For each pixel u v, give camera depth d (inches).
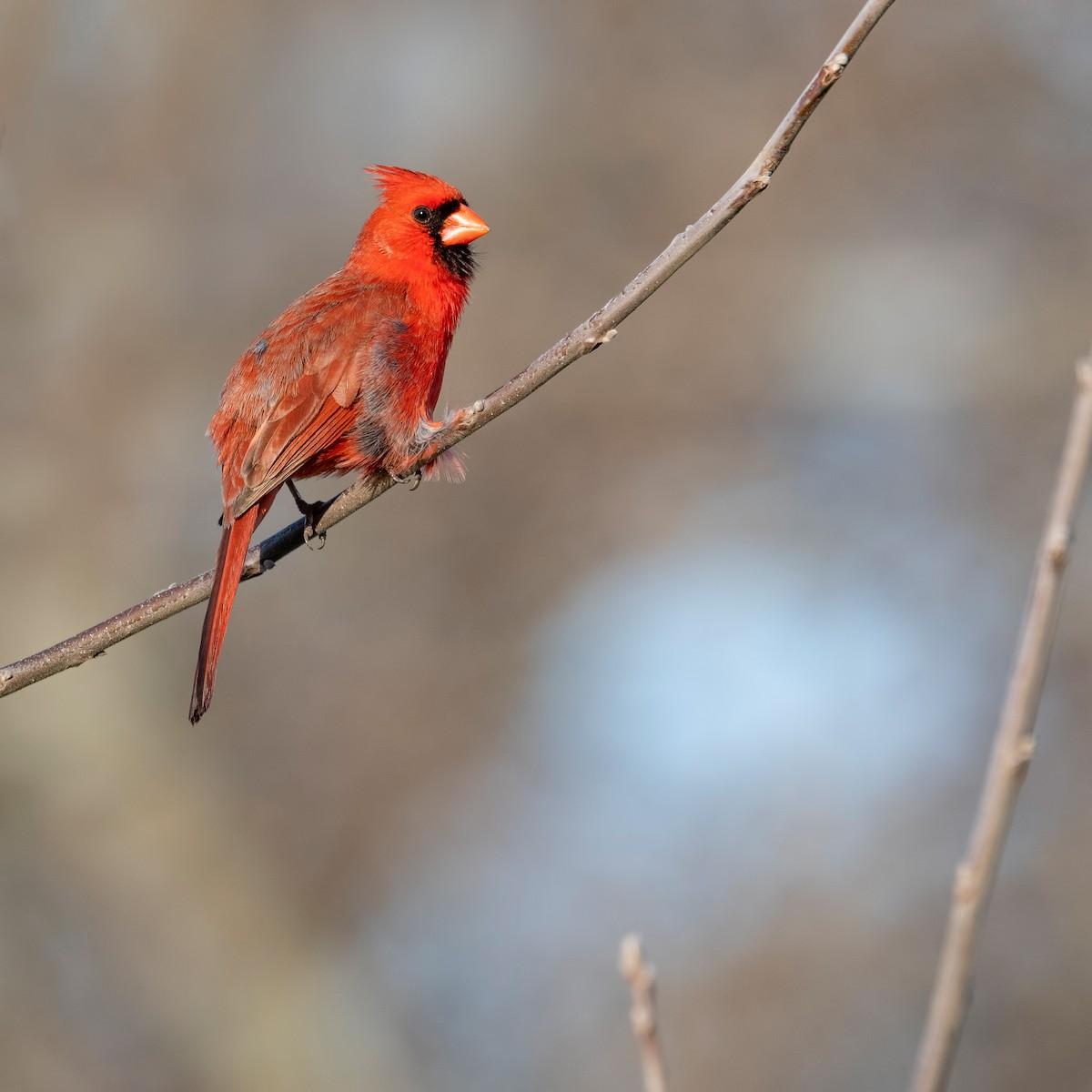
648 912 518.0
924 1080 105.1
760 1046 486.9
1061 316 599.2
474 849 541.0
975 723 534.6
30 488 537.0
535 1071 496.7
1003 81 613.6
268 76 612.7
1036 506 581.0
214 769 529.0
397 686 561.9
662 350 604.4
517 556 585.0
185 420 568.1
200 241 589.6
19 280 553.3
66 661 216.2
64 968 484.4
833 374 608.7
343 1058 494.0
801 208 617.0
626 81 616.4
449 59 632.4
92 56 585.6
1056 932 482.6
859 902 502.6
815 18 613.6
